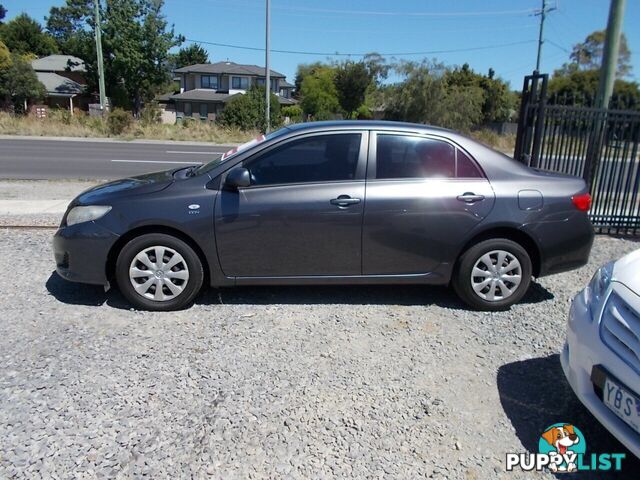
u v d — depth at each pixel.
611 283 2.65
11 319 3.94
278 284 4.21
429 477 2.45
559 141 6.94
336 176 4.12
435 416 2.92
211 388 3.10
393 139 4.20
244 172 3.92
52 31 70.75
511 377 3.36
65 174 12.09
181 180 4.13
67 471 2.38
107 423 2.74
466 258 4.25
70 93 46.62
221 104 52.41
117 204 4.01
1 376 3.14
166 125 29.03
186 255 4.06
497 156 4.32
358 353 3.59
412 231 4.14
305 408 2.93
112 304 4.27
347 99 48.28
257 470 2.45
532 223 4.20
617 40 7.76
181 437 2.65
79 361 3.35
